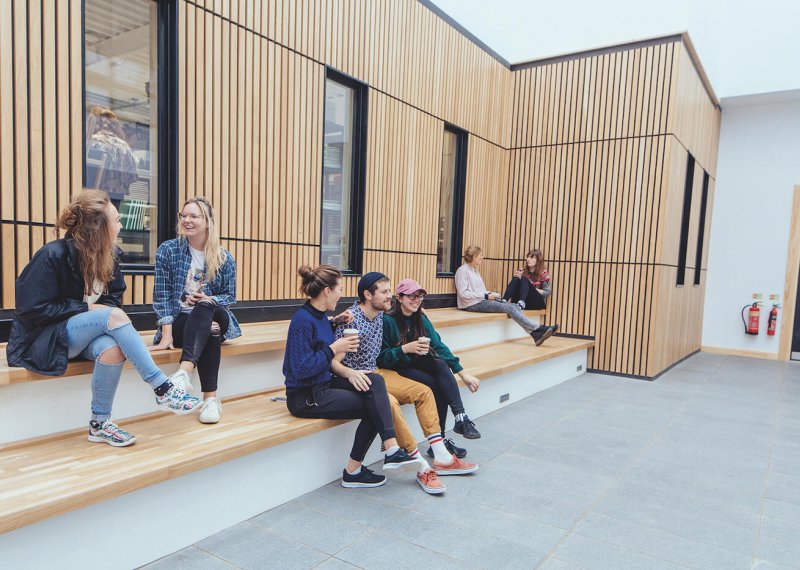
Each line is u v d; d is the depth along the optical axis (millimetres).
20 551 1690
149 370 2270
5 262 2660
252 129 3830
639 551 2307
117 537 1948
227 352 2918
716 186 8195
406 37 5219
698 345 8281
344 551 2191
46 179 2799
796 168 7645
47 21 2754
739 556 2299
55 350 2154
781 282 7770
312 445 2758
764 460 3525
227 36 3621
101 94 3152
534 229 6715
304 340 2635
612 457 3475
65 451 2156
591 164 6273
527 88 6762
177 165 3402
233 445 2277
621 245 6082
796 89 7113
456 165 6297
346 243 4957
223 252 2861
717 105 7793
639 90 5930
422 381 3229
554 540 2367
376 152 4988
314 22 4227
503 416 4340
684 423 4312
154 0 3314
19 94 2666
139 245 3402
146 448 2213
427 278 5828
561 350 5453
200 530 2240
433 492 2766
